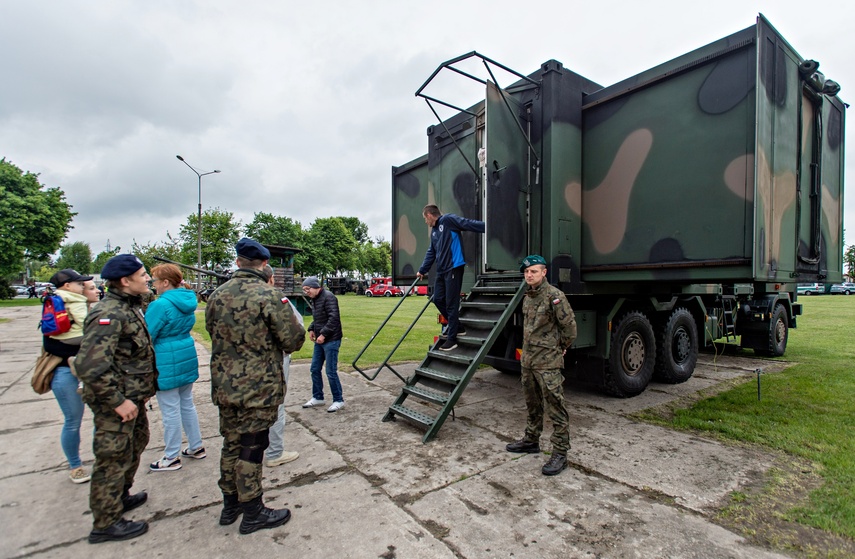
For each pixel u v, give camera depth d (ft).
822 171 16.07
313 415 15.40
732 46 12.19
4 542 8.05
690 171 13.14
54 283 10.30
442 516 8.80
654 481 10.25
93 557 7.61
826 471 10.63
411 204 23.24
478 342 14.43
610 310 16.81
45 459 11.85
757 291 27.40
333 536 8.14
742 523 8.46
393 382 20.52
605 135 15.46
